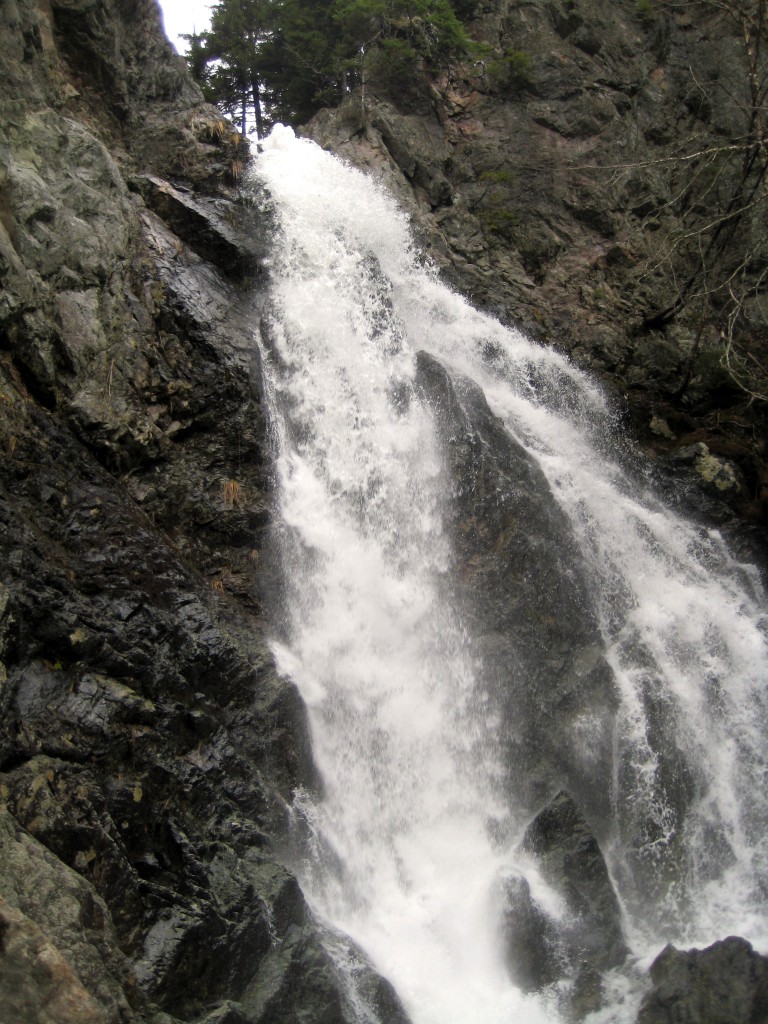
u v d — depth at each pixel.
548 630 13.71
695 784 13.30
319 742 11.75
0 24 13.42
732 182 21.94
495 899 10.70
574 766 12.59
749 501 17.56
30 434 11.08
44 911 7.47
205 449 13.27
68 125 13.95
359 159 19.14
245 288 15.20
